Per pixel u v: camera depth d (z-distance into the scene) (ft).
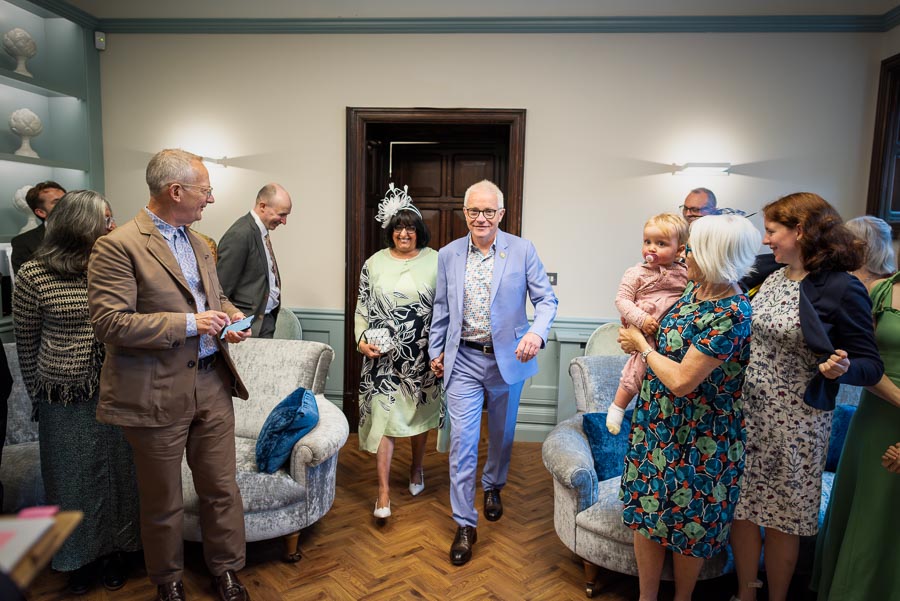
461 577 7.83
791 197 6.03
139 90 13.12
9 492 7.61
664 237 7.00
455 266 8.34
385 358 9.18
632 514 6.37
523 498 10.22
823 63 12.05
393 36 12.63
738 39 12.14
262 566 8.02
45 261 6.77
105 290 5.96
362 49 12.70
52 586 7.46
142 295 6.25
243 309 10.58
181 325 6.11
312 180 13.12
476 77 12.60
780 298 6.13
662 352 5.99
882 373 5.58
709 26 12.08
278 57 12.85
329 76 12.82
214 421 6.94
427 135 14.64
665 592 7.59
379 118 12.80
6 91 11.91
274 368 9.32
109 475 7.26
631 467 6.41
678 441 5.97
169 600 6.81
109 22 12.87
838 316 5.67
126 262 6.09
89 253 6.86
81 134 12.92
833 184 12.31
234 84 12.98
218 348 6.95
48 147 12.97
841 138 12.19
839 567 6.23
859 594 6.06
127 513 7.44
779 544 6.40
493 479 9.30
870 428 6.08
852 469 6.34
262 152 13.11
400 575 7.86
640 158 12.56
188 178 6.33
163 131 13.20
